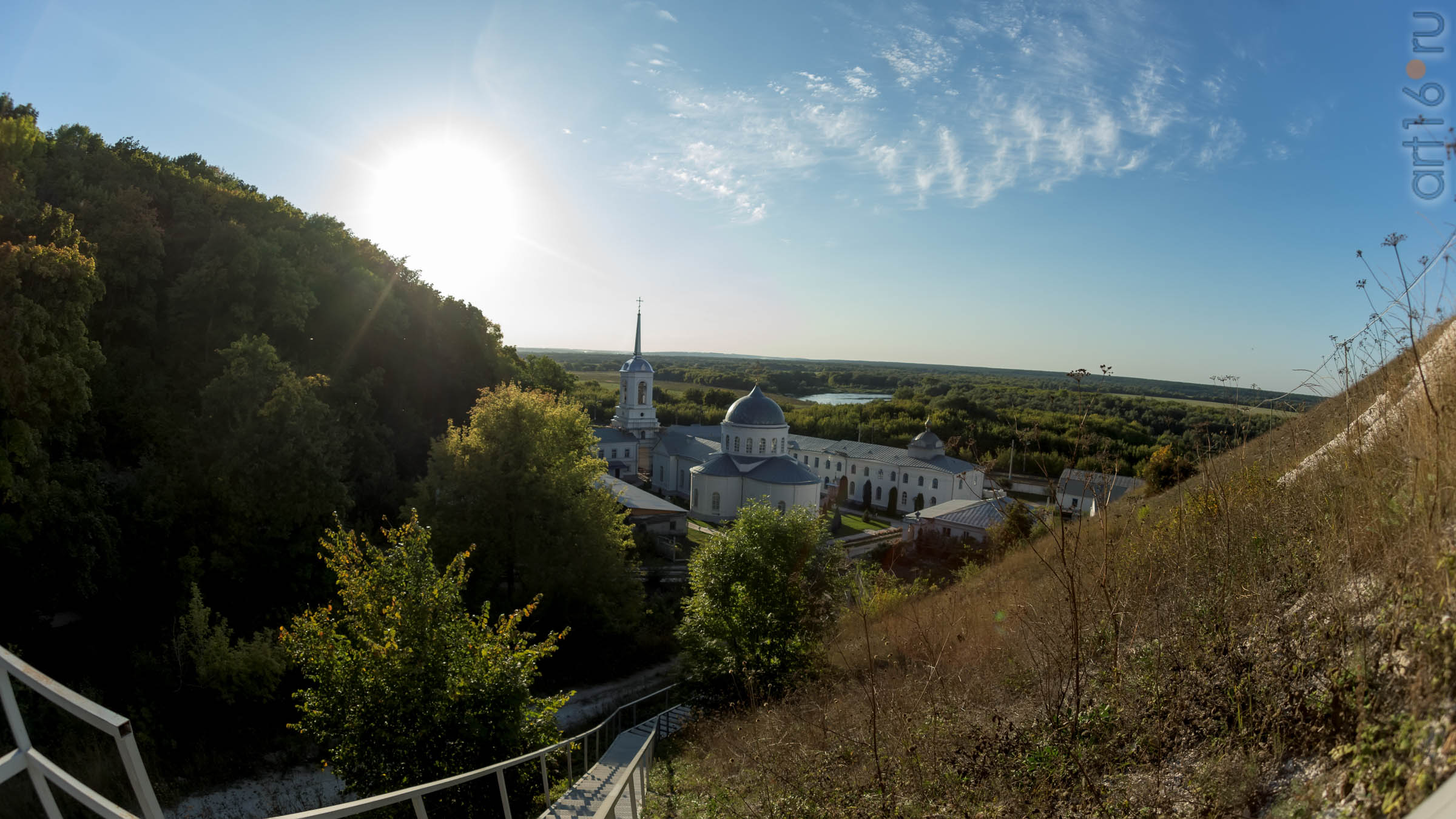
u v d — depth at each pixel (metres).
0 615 21.92
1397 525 4.79
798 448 89.69
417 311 50.72
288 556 29.19
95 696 20.69
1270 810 4.42
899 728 8.17
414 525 14.80
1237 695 5.31
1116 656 6.61
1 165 26.02
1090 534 10.17
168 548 27.39
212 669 21.05
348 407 39.66
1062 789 5.73
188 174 44.31
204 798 18.88
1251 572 6.40
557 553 30.80
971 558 30.09
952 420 77.75
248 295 38.62
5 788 17.08
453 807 13.45
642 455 91.75
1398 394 6.31
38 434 22.75
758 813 7.84
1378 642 4.56
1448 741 3.48
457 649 14.24
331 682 13.90
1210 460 9.64
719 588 23.03
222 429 29.77
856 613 21.30
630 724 25.06
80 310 24.12
